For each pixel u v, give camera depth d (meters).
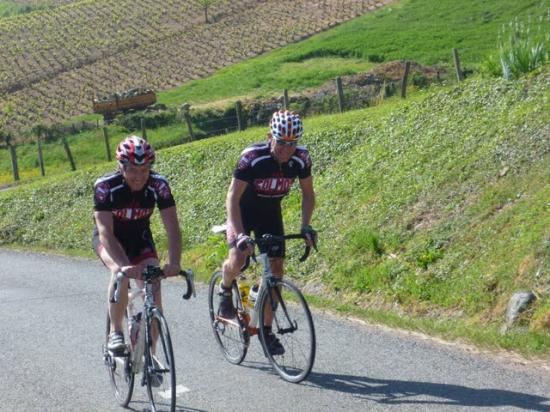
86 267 12.80
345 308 8.26
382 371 6.24
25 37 63.12
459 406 5.37
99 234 5.48
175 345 7.48
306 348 5.99
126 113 39.72
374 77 33.41
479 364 6.19
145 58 53.09
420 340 6.97
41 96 48.31
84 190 18.28
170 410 5.31
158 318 5.23
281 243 6.29
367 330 7.45
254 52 49.53
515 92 11.16
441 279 8.14
